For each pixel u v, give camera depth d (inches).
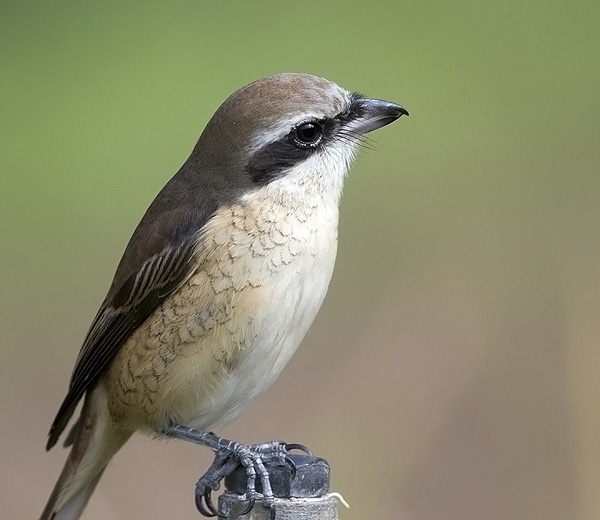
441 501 464.1
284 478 272.5
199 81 602.2
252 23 624.7
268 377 333.4
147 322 334.0
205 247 324.5
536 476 466.6
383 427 473.7
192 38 619.2
